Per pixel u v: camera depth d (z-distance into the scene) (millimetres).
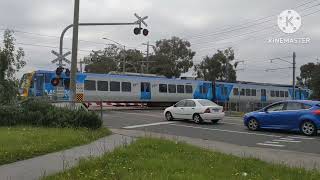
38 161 12211
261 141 19719
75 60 24656
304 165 12961
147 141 15281
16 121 21312
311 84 66312
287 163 13227
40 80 40094
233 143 19016
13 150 12953
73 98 24422
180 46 93812
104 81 45156
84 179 9398
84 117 21406
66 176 9766
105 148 14742
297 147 17781
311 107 21953
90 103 43594
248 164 11906
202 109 28094
